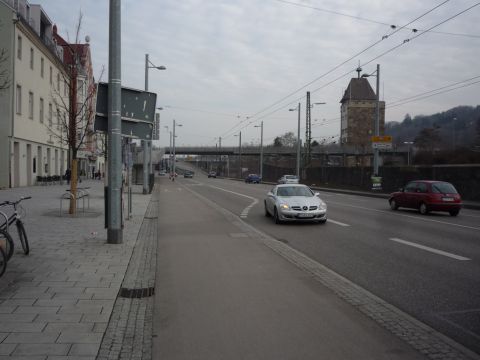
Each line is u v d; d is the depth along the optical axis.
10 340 4.62
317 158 109.69
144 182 32.78
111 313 5.57
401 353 4.50
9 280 7.02
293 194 16.78
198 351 4.57
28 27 33.19
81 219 14.77
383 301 6.30
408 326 5.27
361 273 8.07
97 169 80.19
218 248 10.62
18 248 9.62
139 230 13.40
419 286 7.15
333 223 15.81
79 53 18.77
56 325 5.08
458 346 4.69
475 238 12.26
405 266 8.66
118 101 10.24
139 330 5.15
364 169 44.31
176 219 17.00
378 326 5.27
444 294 6.69
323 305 6.09
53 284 6.83
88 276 7.37
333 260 9.26
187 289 6.94
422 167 33.00
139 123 11.21
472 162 58.19
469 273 8.05
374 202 27.47
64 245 10.09
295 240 11.95
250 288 6.99
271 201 16.81
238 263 8.88
